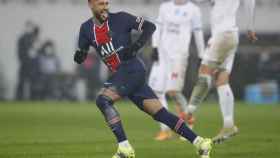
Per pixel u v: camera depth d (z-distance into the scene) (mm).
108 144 38188
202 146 28625
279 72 90875
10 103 83188
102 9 28266
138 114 65750
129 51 28172
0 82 91062
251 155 32969
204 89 36781
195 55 84312
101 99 28297
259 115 64375
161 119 29000
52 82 89312
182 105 44344
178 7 44312
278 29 94375
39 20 92875
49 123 54188
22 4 92938
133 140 40875
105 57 28734
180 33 44125
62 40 92688
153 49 43969
